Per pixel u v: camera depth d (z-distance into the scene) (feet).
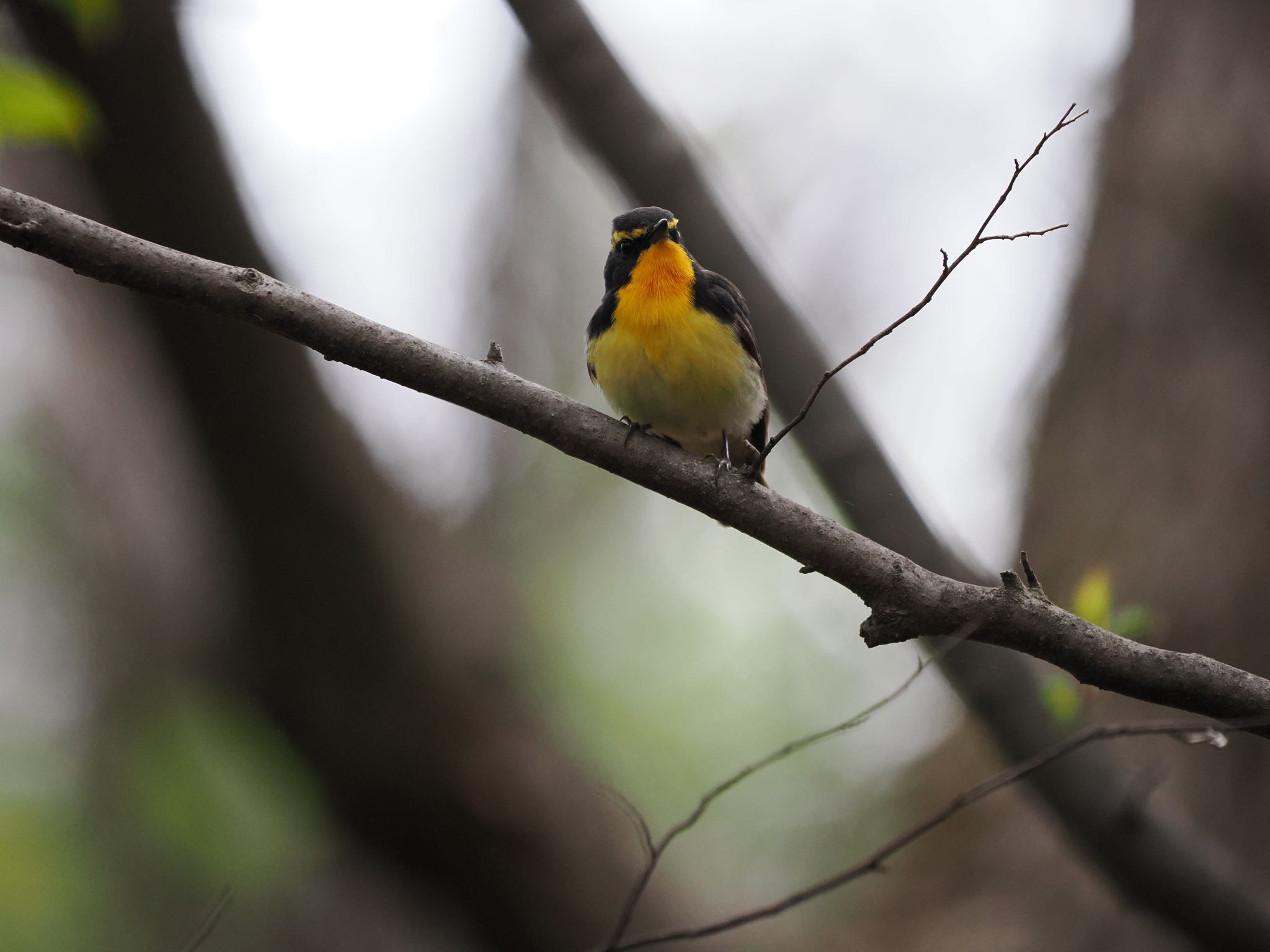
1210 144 32.17
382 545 36.06
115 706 51.96
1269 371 29.86
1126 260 32.73
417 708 36.32
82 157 31.96
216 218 33.04
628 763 55.01
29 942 47.24
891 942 31.27
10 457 51.90
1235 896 24.16
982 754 33.17
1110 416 31.68
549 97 30.91
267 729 40.09
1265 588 27.78
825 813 51.08
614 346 29.68
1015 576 19.75
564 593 61.21
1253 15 33.17
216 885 47.62
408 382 20.25
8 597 54.13
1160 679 19.02
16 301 51.85
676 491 21.03
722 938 36.70
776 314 27.84
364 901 45.06
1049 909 29.14
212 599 38.19
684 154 28.71
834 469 27.09
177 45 31.27
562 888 36.55
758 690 61.82
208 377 33.12
